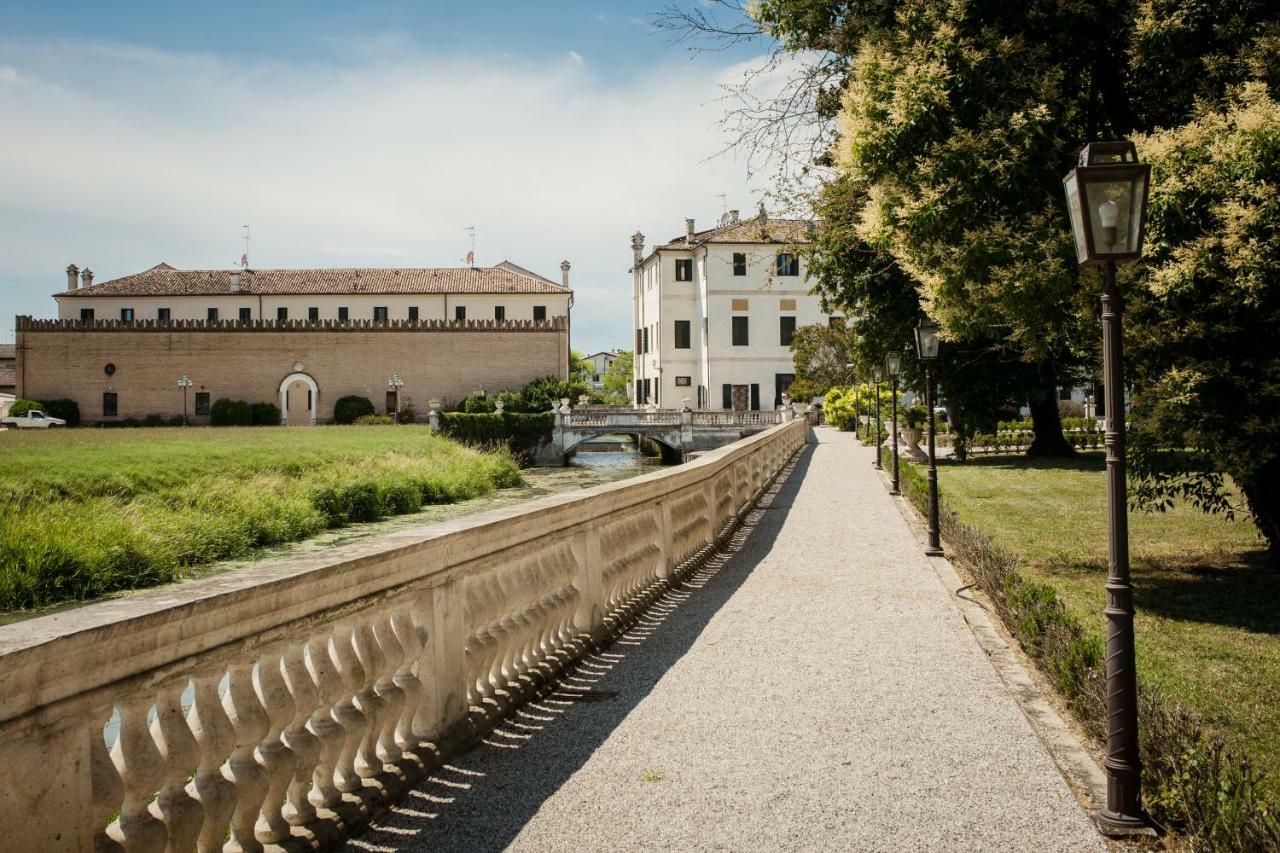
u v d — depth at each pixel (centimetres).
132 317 7456
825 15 1220
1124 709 415
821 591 974
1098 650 577
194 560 2177
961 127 962
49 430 5281
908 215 943
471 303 7469
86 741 263
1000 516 1661
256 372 6538
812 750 504
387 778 424
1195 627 827
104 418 6475
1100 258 441
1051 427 3192
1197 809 390
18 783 239
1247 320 845
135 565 1970
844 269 2111
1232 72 920
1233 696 633
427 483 3459
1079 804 433
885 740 520
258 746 353
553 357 6725
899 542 1334
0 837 234
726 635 780
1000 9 993
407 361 6625
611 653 722
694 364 6681
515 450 5384
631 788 448
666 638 771
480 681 547
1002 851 385
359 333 6594
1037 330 987
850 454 3538
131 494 2462
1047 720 554
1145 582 1046
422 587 462
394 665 435
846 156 1031
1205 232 788
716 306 6353
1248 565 1123
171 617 293
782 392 6400
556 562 659
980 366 2734
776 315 6381
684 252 6656
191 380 6512
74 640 255
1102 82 1078
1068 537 1400
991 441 3425
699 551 1169
